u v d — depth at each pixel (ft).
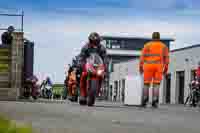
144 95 85.10
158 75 84.64
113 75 367.25
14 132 24.62
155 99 83.97
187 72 232.94
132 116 50.80
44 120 40.34
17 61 96.63
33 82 120.06
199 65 127.34
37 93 120.47
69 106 65.21
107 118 46.19
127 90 91.66
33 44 107.65
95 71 74.74
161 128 37.93
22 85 105.50
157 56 84.79
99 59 76.38
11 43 97.09
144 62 85.46
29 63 108.99
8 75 96.37
